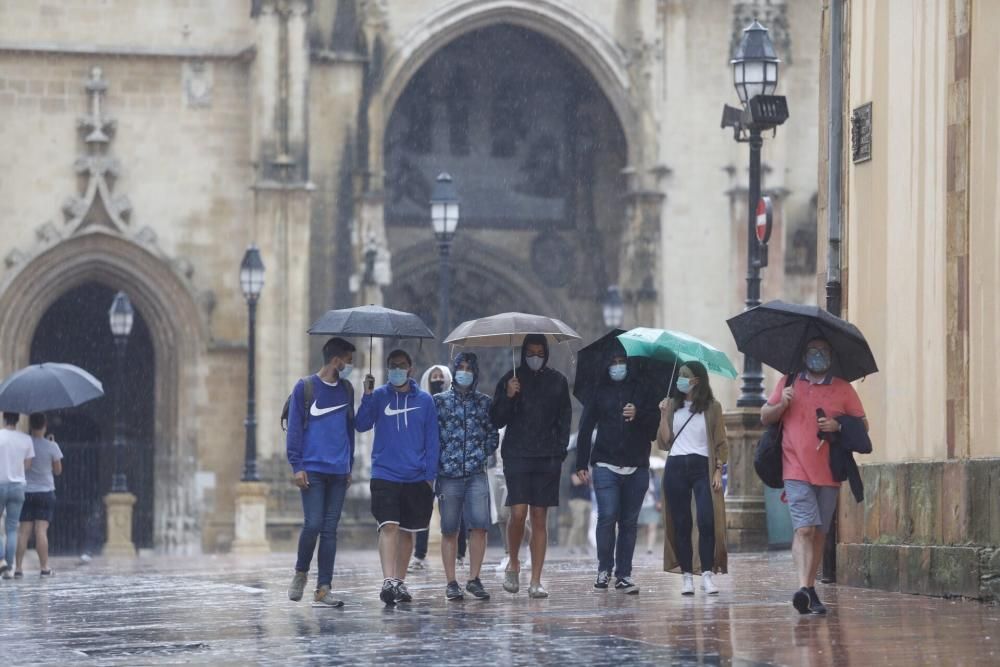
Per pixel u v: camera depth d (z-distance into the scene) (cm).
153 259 15125
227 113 15375
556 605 4578
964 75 4853
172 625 4250
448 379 6669
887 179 5275
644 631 3769
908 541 5047
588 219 17525
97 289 16388
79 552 15588
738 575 5878
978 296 4769
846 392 4250
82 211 15025
